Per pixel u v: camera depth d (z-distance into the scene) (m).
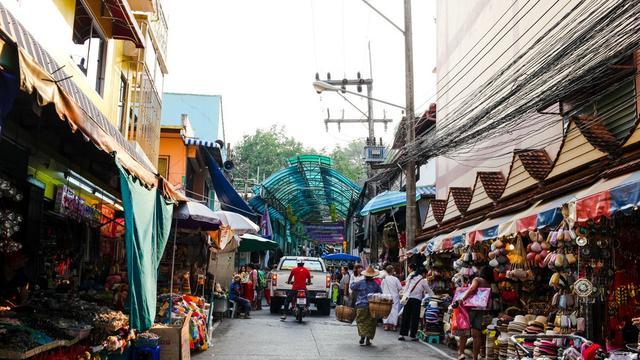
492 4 13.34
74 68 8.96
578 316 7.62
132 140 11.71
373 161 25.98
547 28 10.31
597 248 7.51
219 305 16.19
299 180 31.48
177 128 18.84
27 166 7.30
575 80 7.68
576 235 7.34
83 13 9.38
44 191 8.02
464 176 15.59
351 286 12.59
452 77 16.44
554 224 7.69
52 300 7.04
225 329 14.59
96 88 10.32
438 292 14.84
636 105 7.90
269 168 47.84
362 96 17.00
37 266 7.96
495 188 12.23
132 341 7.91
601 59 7.10
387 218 24.36
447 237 12.67
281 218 38.66
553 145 10.33
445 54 17.44
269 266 30.38
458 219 14.14
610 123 8.58
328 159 27.69
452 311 10.56
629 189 5.94
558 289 8.04
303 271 17.17
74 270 9.80
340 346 11.84
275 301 19.86
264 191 29.34
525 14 10.74
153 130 13.22
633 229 7.62
